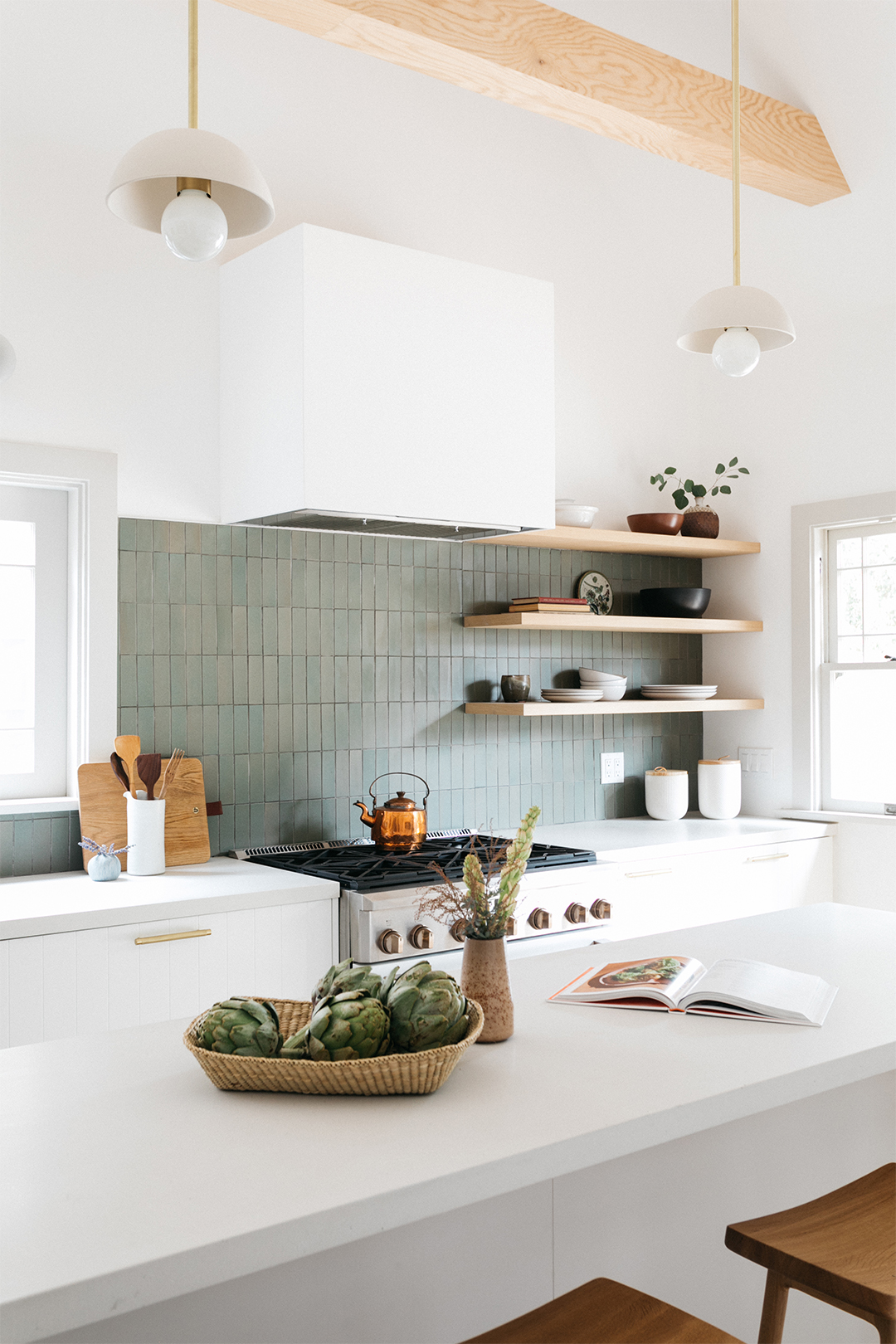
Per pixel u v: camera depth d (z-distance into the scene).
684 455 4.92
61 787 3.42
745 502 4.81
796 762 4.61
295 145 3.71
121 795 3.33
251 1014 1.54
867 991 2.04
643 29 3.94
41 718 3.39
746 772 4.83
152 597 3.47
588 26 3.37
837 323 4.43
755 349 2.44
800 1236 1.62
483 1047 1.73
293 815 3.74
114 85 3.34
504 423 3.49
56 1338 1.26
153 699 3.47
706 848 4.01
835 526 4.50
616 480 4.66
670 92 3.53
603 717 4.65
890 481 4.27
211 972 2.90
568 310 4.51
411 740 4.05
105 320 3.36
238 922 2.95
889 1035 1.77
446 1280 1.57
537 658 4.43
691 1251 1.87
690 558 4.96
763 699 4.74
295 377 3.13
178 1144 1.34
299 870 3.35
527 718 4.39
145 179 1.88
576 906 3.47
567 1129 1.38
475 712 4.17
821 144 3.90
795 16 3.66
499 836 4.04
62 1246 1.08
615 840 3.98
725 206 4.34
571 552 4.55
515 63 3.19
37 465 3.22
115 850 3.30
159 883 3.10
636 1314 1.42
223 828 3.60
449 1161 1.28
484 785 4.25
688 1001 1.92
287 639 3.75
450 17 3.07
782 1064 1.63
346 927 3.11
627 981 2.04
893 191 3.90
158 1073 1.62
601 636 4.67
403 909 3.12
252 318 3.36
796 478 4.59
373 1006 1.51
